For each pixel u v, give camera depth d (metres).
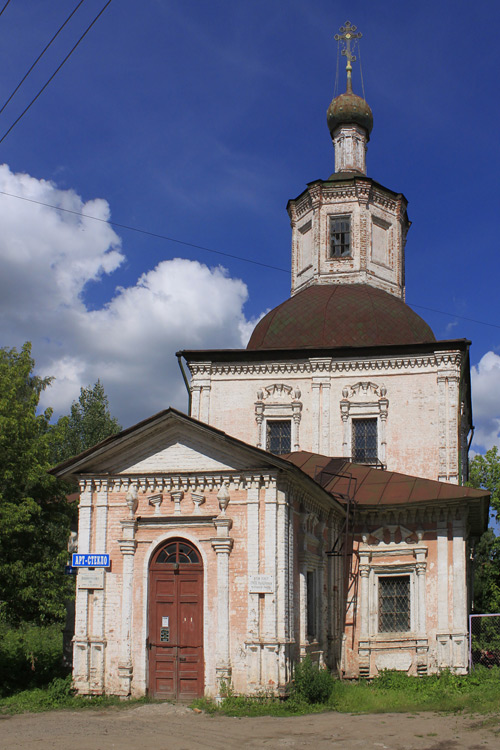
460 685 19.16
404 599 22.03
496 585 40.38
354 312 28.97
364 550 22.34
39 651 24.30
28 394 33.75
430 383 27.06
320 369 27.98
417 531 22.03
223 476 17.47
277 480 17.11
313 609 19.52
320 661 19.19
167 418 17.67
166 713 15.52
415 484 22.84
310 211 33.03
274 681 16.19
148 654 17.12
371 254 32.12
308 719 14.73
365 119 34.72
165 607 17.30
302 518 18.45
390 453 26.84
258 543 16.91
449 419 26.56
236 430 28.19
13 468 21.08
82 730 13.97
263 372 28.48
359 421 27.67
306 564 18.42
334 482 23.56
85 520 18.03
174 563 17.45
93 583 17.64
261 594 16.64
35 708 16.45
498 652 22.34
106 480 18.14
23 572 20.03
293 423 27.81
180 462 17.84
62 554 21.11
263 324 30.33
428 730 13.41
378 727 13.80
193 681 16.77
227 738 13.02
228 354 28.52
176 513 17.67
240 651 16.53
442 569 21.59
